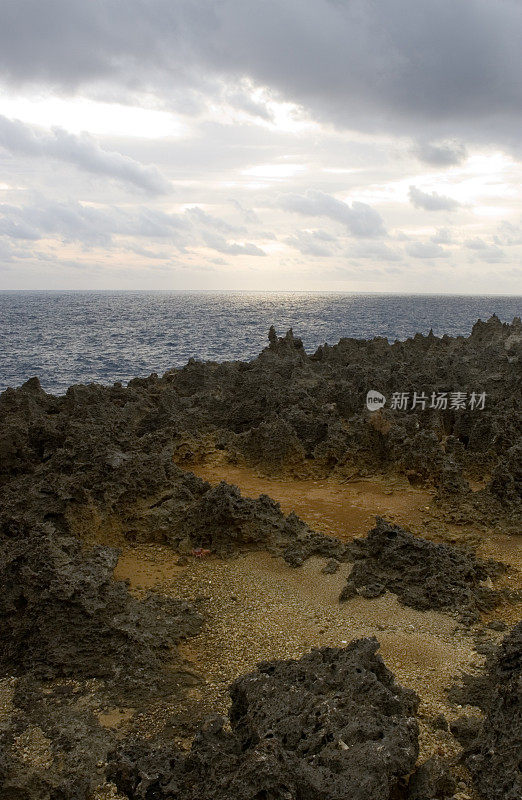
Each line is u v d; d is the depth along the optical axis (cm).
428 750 1427
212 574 2373
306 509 3125
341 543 2514
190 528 2606
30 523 2384
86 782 1396
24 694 1703
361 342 7225
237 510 2548
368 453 3628
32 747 1510
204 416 4366
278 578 2327
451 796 1251
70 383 9194
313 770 1070
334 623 2008
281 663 1386
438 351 6619
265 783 1062
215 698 1680
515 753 1202
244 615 2080
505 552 2605
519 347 6134
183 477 2866
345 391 4647
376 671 1405
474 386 4394
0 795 1375
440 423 4281
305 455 3738
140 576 2373
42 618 1853
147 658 1809
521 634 1388
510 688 1274
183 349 14125
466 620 2008
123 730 1566
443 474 3072
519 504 2834
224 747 1190
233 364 6022
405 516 3011
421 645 1875
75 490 2578
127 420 4231
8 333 18012
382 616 2050
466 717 1517
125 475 2705
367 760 1092
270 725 1174
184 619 2028
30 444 3484
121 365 11244
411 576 2216
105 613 1892
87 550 2472
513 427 3603
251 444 3822
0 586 1930
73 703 1683
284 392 4478
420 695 1634
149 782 1176
